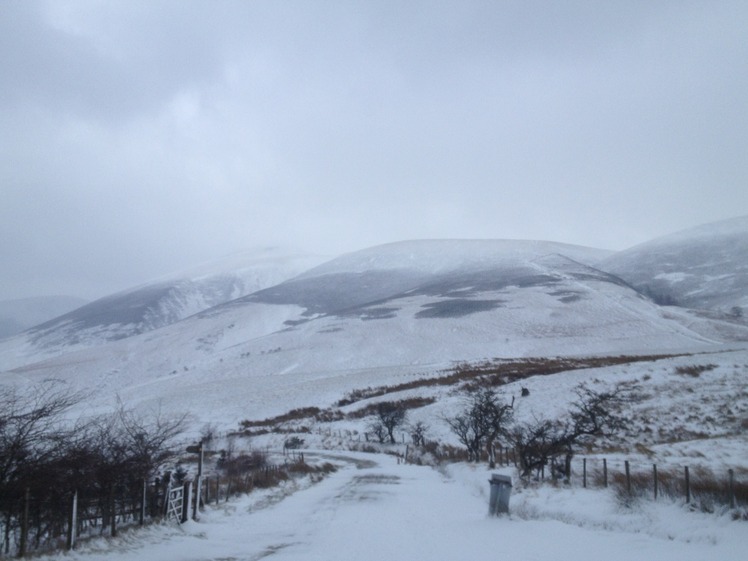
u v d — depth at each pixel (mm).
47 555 8945
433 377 67875
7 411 10305
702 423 31031
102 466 11312
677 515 11281
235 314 179375
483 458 28938
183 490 13656
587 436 28328
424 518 13727
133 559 9398
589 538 10227
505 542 10141
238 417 60781
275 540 11547
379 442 43906
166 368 120938
